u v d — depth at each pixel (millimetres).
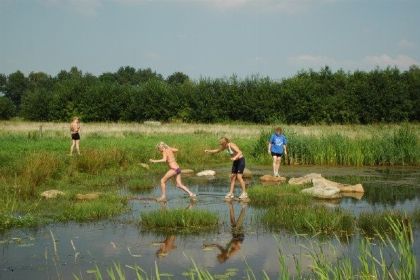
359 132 37938
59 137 33500
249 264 8188
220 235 10195
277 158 19641
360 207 13305
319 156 25625
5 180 16172
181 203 14117
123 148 24906
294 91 63625
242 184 14891
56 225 11117
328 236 10055
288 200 14039
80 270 7879
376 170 23031
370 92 62219
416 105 63188
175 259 8484
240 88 67062
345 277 6250
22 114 72438
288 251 8969
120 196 14719
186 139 33062
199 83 68250
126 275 7637
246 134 38969
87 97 68625
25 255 8695
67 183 17609
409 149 25328
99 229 10734
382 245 9188
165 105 67750
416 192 16203
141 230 10656
